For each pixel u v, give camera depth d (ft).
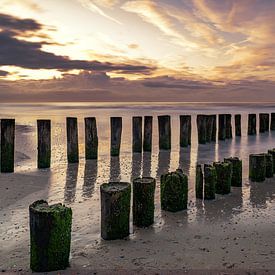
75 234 17.30
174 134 66.33
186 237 16.58
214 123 51.62
